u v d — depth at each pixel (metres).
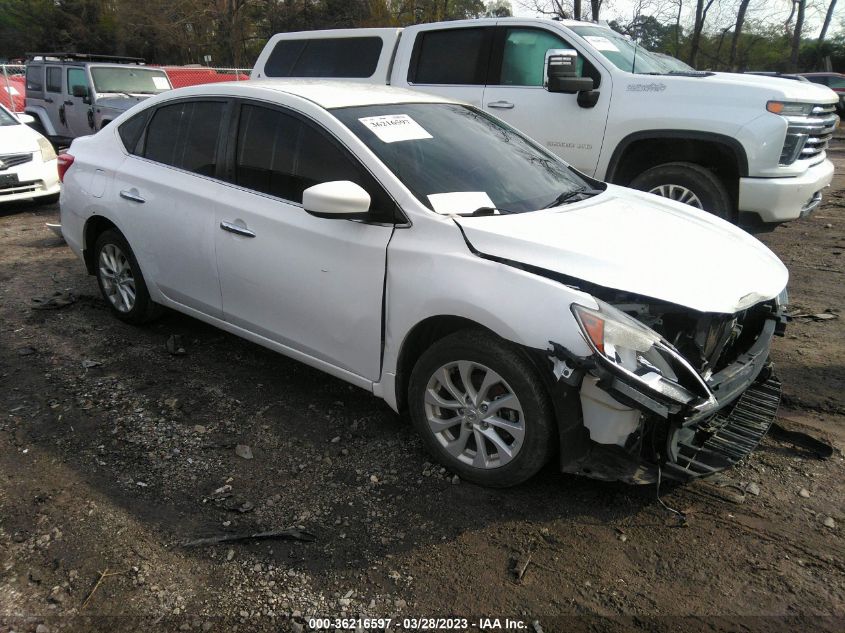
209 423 3.52
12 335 4.64
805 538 2.68
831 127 6.11
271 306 3.57
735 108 5.49
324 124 3.35
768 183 5.45
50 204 9.55
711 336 2.77
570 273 2.66
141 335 4.66
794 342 4.53
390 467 3.14
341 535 2.70
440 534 2.70
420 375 3.03
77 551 2.60
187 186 3.94
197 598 2.39
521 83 6.48
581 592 2.42
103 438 3.36
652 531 2.72
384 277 3.04
